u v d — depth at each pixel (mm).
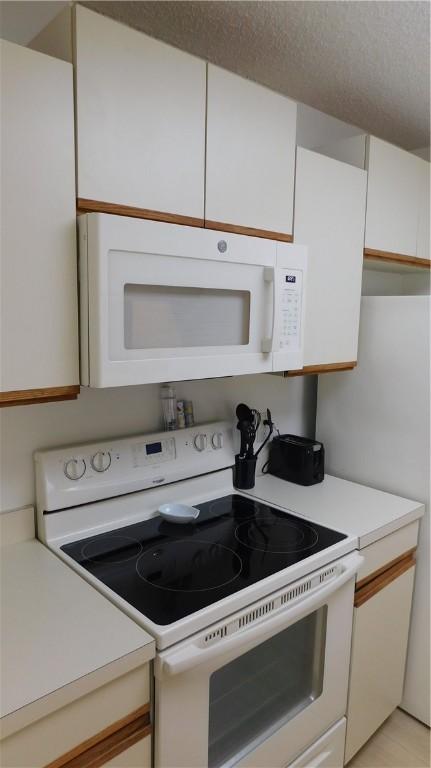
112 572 1246
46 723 869
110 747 967
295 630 1386
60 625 1033
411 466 1835
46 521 1380
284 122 1474
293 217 1542
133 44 1116
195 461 1714
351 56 1568
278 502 1767
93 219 1039
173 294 1201
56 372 1093
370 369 1942
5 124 962
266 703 1324
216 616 1096
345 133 2197
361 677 1634
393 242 1938
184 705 1063
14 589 1169
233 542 1432
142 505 1571
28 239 1019
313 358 1695
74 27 1029
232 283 1302
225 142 1321
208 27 1424
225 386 1894
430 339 1751
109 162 1106
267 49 1540
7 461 1365
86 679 892
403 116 2047
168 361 1195
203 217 1295
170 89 1191
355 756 1771
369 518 1642
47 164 1023
